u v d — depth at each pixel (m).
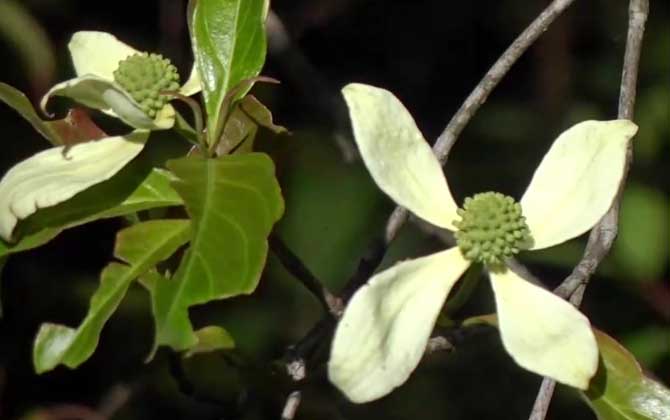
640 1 0.59
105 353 0.78
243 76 0.53
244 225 0.51
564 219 0.53
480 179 0.84
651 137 0.80
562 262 0.73
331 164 0.74
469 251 0.53
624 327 0.75
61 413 0.73
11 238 0.52
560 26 0.88
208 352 0.54
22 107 0.53
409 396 0.78
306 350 0.54
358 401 0.51
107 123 0.72
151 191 0.53
